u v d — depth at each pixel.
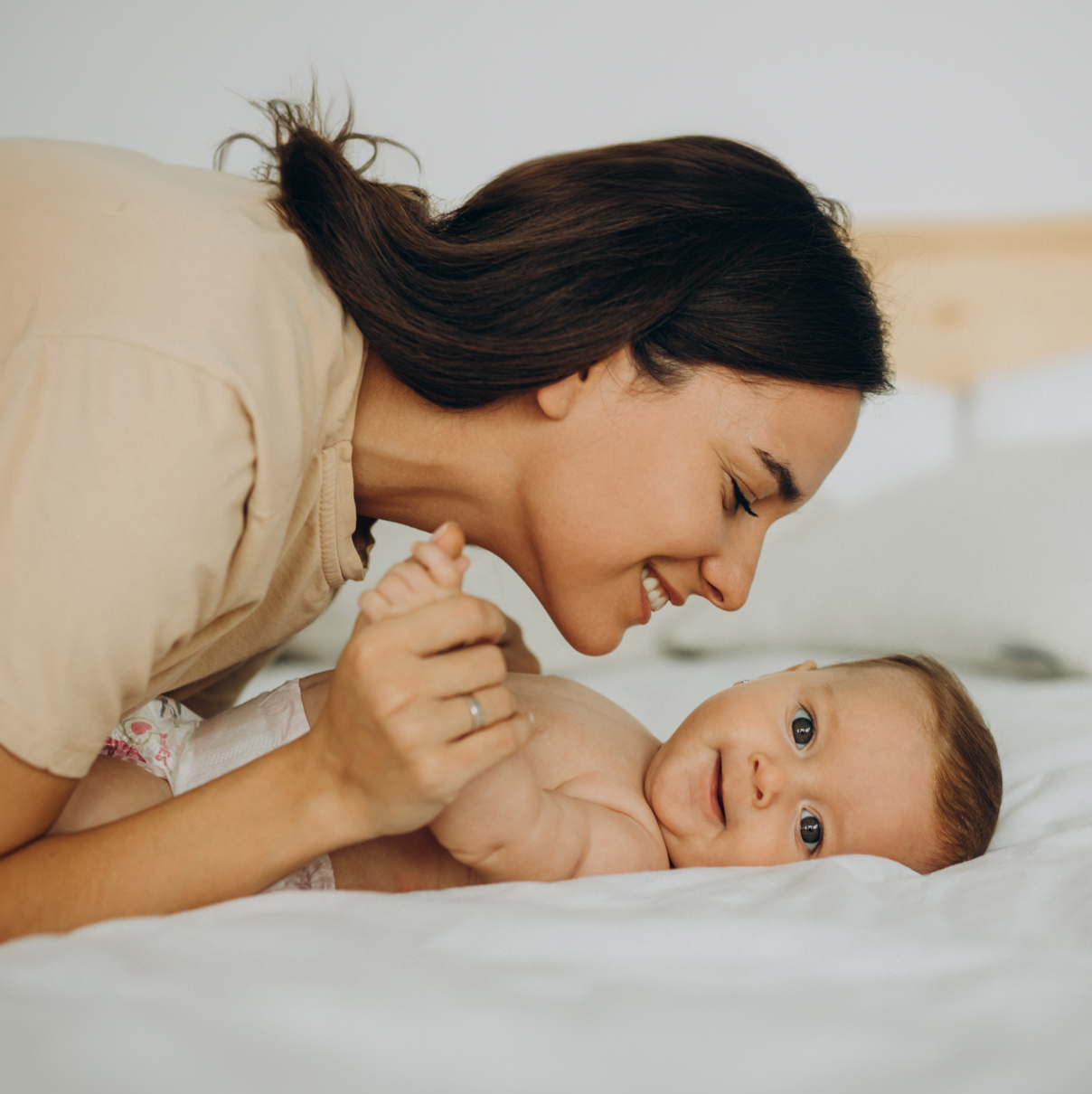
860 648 1.83
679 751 1.03
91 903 0.61
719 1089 0.37
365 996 0.43
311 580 0.89
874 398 0.95
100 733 0.61
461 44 2.18
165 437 0.60
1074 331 2.28
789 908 0.63
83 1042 0.37
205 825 0.63
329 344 0.75
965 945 0.57
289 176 0.80
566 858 0.82
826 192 2.27
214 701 1.16
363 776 0.62
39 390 0.60
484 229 0.81
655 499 0.79
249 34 2.12
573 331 0.76
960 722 1.06
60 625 0.57
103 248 0.66
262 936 0.52
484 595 1.85
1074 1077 0.39
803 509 2.19
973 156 2.26
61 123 2.10
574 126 2.22
